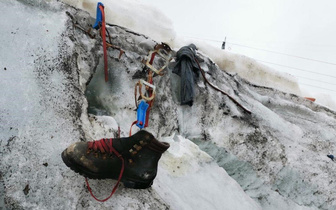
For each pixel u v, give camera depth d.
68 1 3.35
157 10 4.39
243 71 5.07
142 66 3.13
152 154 1.75
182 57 3.60
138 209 1.80
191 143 3.14
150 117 2.96
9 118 1.85
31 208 1.58
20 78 2.07
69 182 1.75
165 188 2.39
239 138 3.51
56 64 2.34
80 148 1.65
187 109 3.45
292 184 3.41
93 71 2.81
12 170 1.66
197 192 2.64
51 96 2.13
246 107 3.96
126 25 4.00
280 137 3.84
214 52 4.91
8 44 2.21
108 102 2.83
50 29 2.53
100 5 2.71
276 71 5.39
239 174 3.35
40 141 1.86
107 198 1.70
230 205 2.76
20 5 2.54
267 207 3.19
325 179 3.50
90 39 2.95
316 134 4.29
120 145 1.68
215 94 3.73
